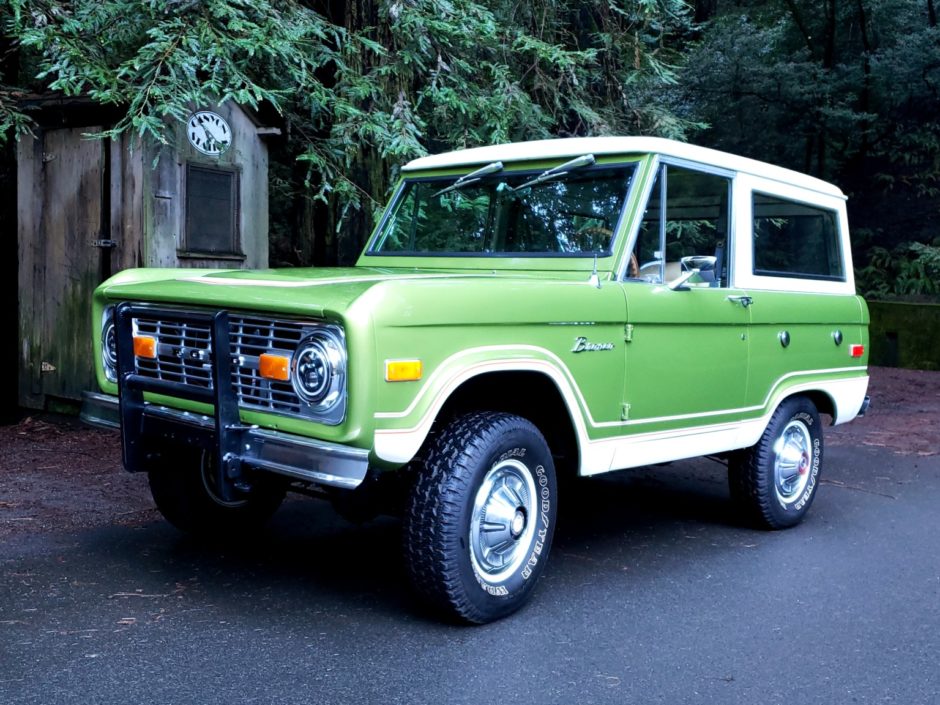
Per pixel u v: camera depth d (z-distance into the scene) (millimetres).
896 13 18984
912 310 14859
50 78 7781
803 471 5633
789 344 5387
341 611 3930
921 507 6211
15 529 4934
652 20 9461
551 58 8164
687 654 3596
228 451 3627
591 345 4105
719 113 19297
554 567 4703
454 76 7852
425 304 3459
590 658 3529
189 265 7195
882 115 19953
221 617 3820
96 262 7223
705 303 4715
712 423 4879
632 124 9234
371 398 3307
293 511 5582
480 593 3727
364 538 5051
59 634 3594
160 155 6816
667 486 6727
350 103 7625
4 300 8273
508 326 3758
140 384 3992
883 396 11766
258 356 3598
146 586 4164
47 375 7645
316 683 3230
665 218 4574
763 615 4051
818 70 18688
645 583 4469
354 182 8391
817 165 20531
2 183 8273
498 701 3139
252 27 6566
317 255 9984
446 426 3771
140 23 6703
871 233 19562
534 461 3939
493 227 4816
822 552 5078
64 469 6219
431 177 5195
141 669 3301
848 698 3244
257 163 7613
